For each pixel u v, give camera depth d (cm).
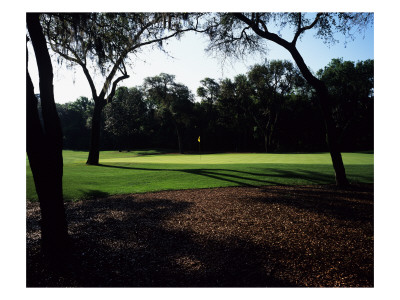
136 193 1070
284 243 521
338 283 384
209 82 5431
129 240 568
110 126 5334
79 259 484
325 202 838
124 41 820
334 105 4484
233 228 617
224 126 5684
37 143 485
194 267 441
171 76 4822
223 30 1270
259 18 1162
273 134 5066
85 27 651
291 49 1140
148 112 6006
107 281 410
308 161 2097
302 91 4641
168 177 1469
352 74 4312
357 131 4491
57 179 505
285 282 389
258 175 1429
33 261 478
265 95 4512
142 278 414
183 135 5850
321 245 507
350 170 1487
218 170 1655
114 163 2345
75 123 7006
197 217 716
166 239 567
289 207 784
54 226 499
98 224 682
